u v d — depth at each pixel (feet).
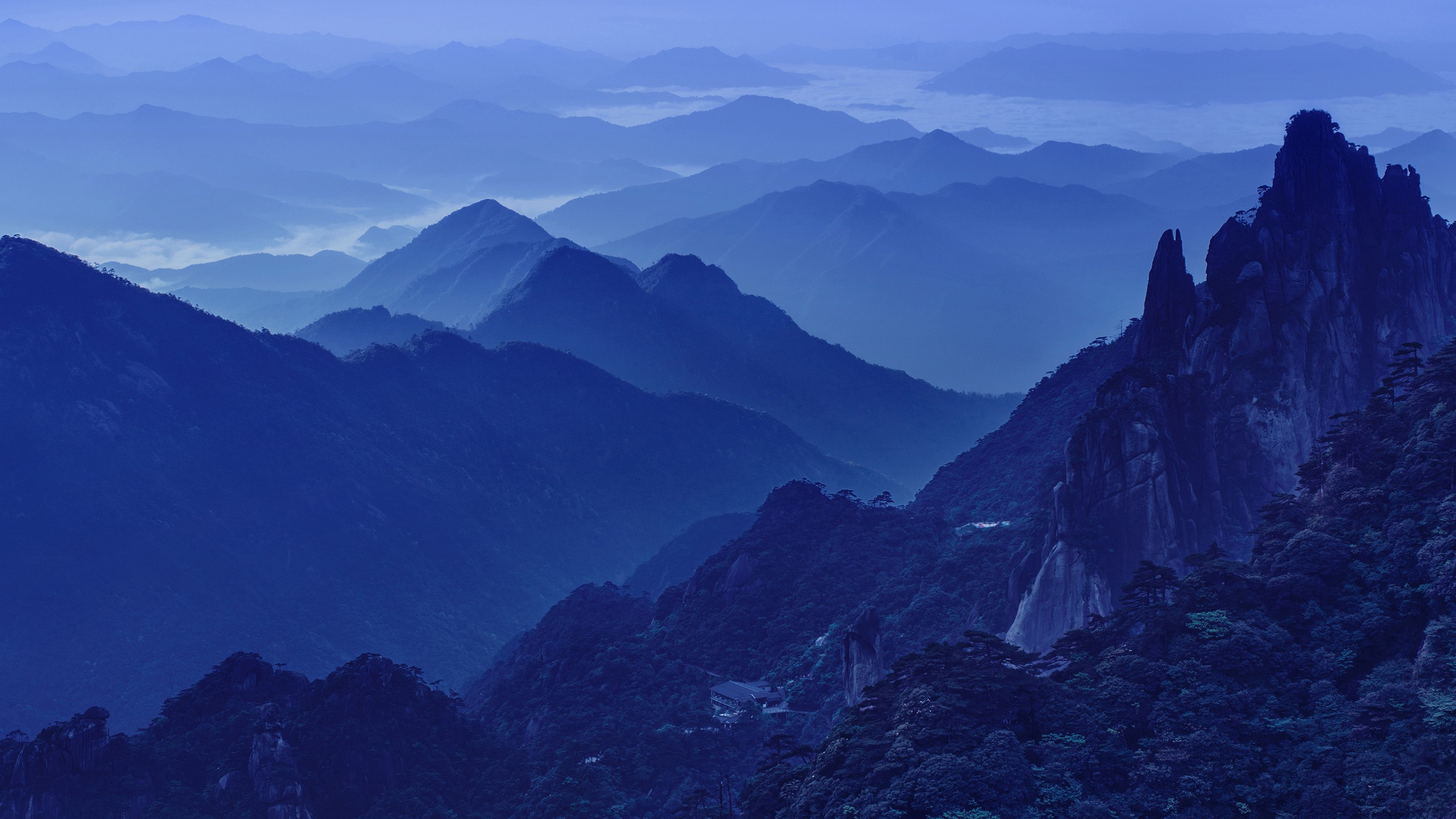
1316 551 397.19
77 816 526.98
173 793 544.21
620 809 581.12
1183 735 361.10
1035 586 538.88
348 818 558.56
